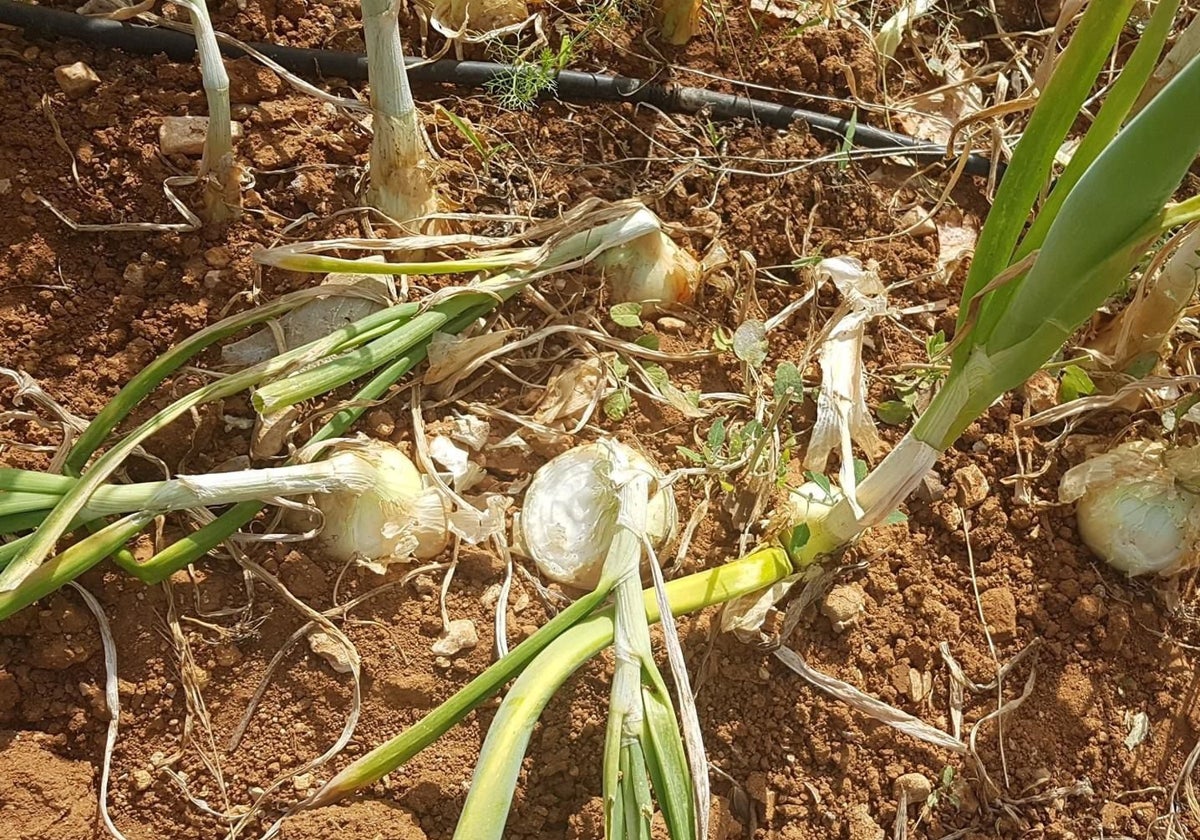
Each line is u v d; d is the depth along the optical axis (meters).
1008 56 0.66
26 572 0.38
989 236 0.36
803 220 0.56
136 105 0.50
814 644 0.47
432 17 0.55
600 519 0.45
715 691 0.46
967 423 0.39
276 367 0.44
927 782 0.46
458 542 0.45
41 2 0.52
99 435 0.43
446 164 0.53
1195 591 0.52
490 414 0.49
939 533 0.51
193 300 0.48
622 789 0.36
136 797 0.41
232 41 0.51
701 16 0.60
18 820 0.39
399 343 0.46
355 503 0.44
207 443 0.47
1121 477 0.49
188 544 0.42
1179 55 0.42
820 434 0.49
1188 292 0.48
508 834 0.43
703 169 0.56
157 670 0.43
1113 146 0.28
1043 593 0.50
